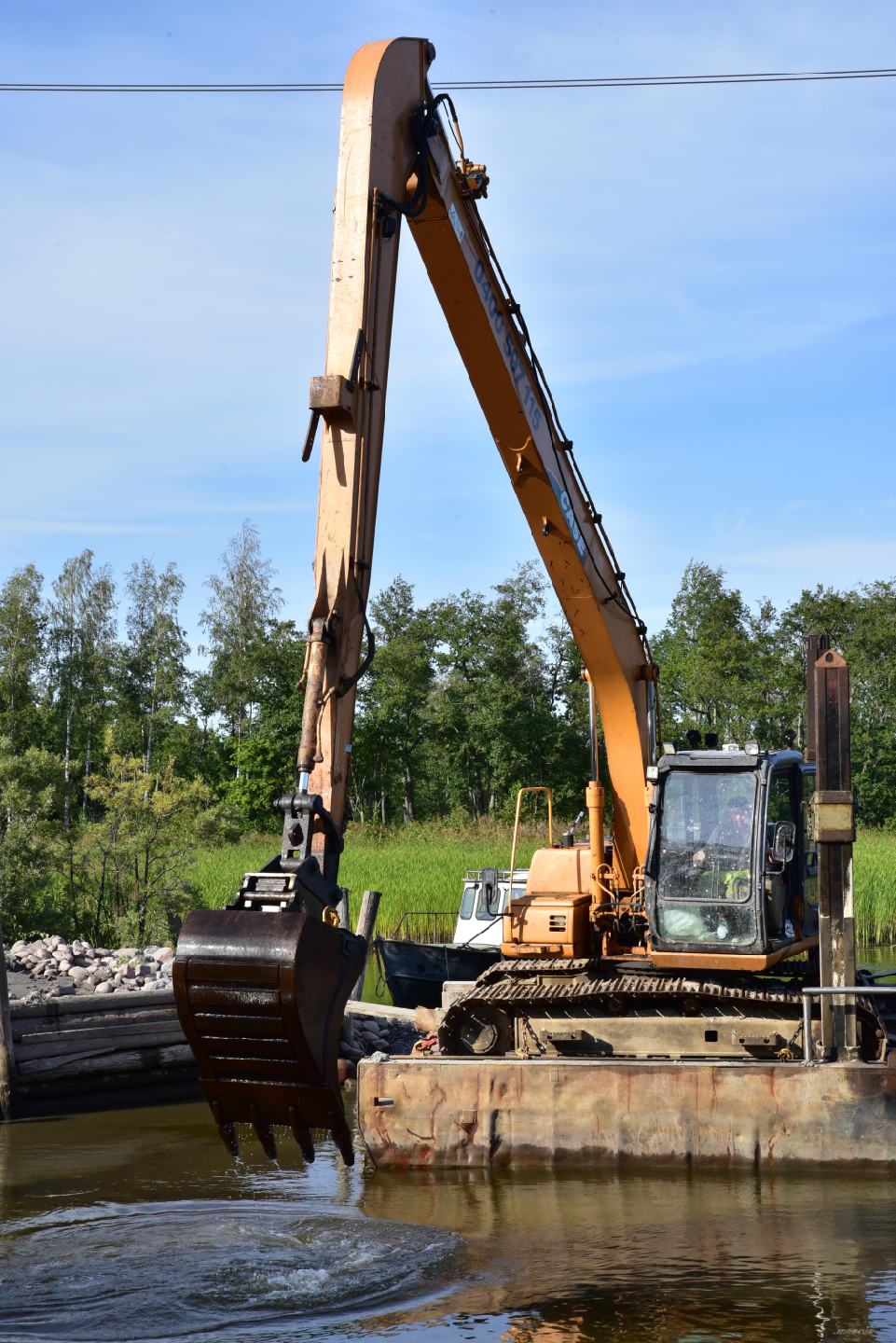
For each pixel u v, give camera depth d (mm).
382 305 8359
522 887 18219
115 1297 6594
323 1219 8164
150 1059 12672
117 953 16203
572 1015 10914
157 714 68688
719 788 10836
